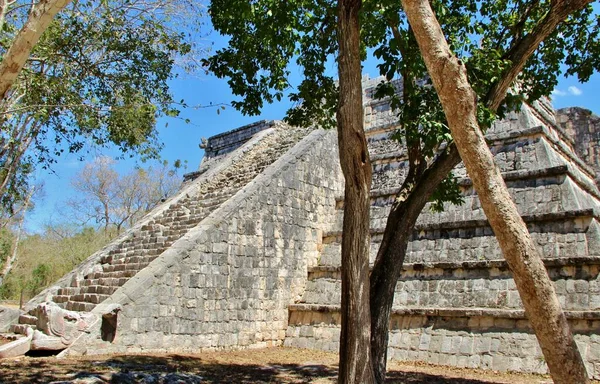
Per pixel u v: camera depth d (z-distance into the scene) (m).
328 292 13.88
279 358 11.55
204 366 9.80
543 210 11.64
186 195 17.17
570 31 9.47
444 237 12.55
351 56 6.59
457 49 8.48
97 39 10.92
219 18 9.17
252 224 13.49
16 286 28.14
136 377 7.61
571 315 9.53
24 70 10.68
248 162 18.70
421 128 7.88
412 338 11.38
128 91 11.23
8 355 8.98
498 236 4.90
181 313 11.52
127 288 10.79
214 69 9.53
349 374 5.98
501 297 10.67
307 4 8.73
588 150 16.86
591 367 8.91
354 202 6.37
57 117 11.77
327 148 16.36
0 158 11.29
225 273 12.61
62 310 9.80
